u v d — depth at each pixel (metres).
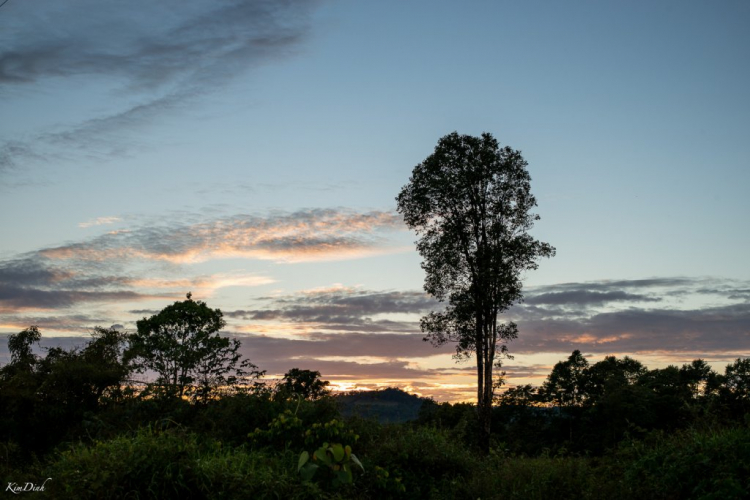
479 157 28.84
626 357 59.44
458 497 10.58
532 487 10.04
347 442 11.60
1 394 16.53
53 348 19.06
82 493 7.76
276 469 9.59
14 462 12.34
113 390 18.28
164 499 8.06
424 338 29.47
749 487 8.28
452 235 29.23
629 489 9.38
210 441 11.12
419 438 12.35
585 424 53.41
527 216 29.22
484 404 27.55
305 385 22.11
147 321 27.89
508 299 28.23
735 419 11.15
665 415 46.28
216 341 27.56
